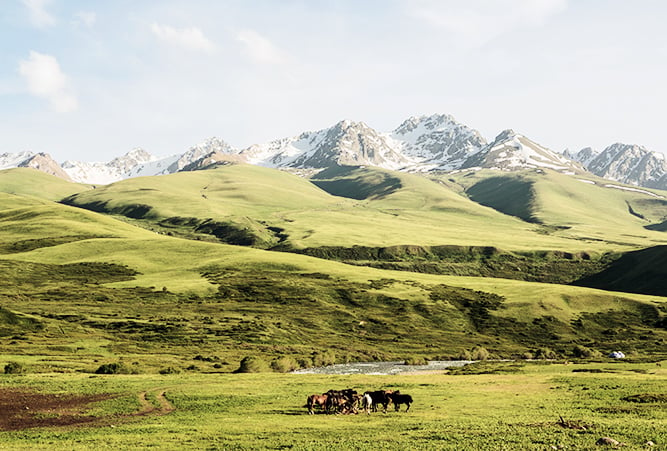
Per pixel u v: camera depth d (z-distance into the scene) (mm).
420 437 29688
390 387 56438
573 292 170500
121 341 104688
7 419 38375
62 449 27391
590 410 39438
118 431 33062
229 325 126188
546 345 131250
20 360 74938
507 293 174250
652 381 56312
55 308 131000
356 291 169000
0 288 152250
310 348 114188
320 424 35312
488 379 64625
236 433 32000
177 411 41594
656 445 26453
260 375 69562
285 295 161625
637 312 157375
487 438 28750
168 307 141625
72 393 48656
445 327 145625
